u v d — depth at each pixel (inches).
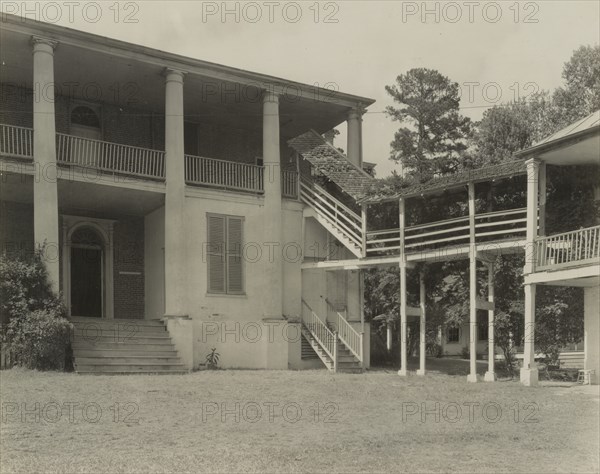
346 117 1062.4
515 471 301.1
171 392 547.5
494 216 820.6
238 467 300.5
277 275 924.0
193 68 870.4
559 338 893.2
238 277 917.8
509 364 953.5
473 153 1448.1
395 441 362.3
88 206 908.6
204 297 885.8
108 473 290.0
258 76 916.0
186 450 334.3
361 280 1031.6
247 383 636.1
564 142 669.3
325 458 319.0
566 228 741.9
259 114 1031.6
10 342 678.5
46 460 312.0
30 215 887.1
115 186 812.6
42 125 748.0
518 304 900.0
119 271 951.6
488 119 1315.2
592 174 737.0
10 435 366.0
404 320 841.5
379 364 1064.2
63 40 772.6
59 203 885.2
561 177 763.4
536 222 709.3
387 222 937.5
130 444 347.6
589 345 732.7
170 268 835.4
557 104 1192.8
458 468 304.5
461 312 995.9
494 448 348.2
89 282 938.7
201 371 809.5
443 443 359.3
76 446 341.7
